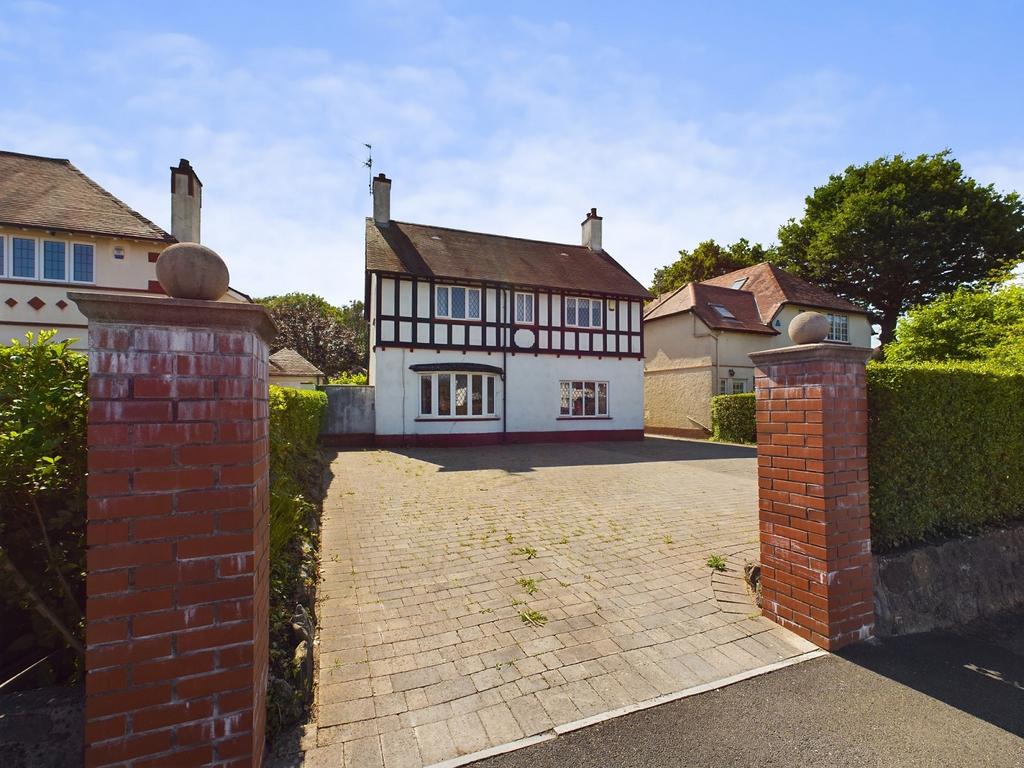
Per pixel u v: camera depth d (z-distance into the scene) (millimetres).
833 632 3293
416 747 2359
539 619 3670
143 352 1805
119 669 1753
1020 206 24703
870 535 3818
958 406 4355
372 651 3217
